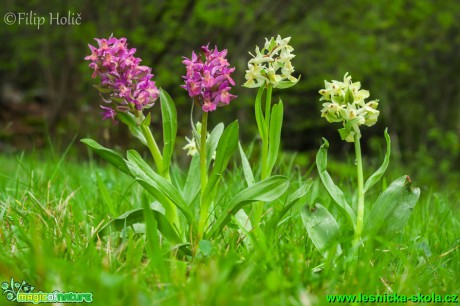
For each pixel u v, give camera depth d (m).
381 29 4.24
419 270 0.91
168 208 1.00
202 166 0.99
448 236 1.09
